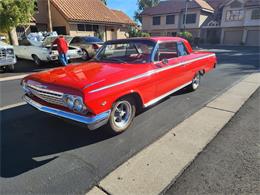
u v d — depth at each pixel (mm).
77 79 3098
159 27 39781
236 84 7090
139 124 3971
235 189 2336
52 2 20781
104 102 2975
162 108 4805
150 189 2354
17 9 11422
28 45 11516
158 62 4160
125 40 4387
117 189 2361
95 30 23797
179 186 2391
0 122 4105
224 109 4738
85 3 24219
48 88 3104
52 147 3232
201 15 35094
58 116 3100
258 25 30547
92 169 2701
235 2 31984
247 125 3920
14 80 7859
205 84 7047
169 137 3486
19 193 2312
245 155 2973
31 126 3941
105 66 3801
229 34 34125
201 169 2672
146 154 3012
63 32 21266
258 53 18859
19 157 2979
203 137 3488
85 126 2906
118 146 3234
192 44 29766
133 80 3441
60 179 2525
